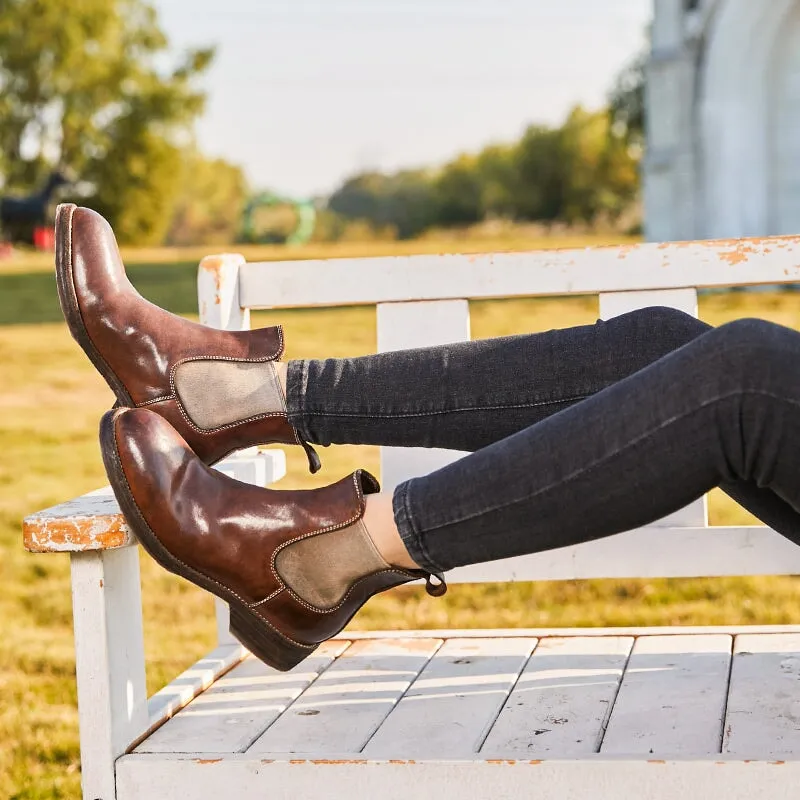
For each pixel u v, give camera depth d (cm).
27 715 205
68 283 120
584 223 3572
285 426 123
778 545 153
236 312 165
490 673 147
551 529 101
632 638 162
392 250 1858
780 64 1006
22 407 552
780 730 120
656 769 105
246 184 4300
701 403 97
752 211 1036
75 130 2972
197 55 3052
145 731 124
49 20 2869
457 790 109
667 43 1166
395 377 122
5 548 320
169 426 111
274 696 140
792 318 656
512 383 121
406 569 109
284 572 109
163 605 279
